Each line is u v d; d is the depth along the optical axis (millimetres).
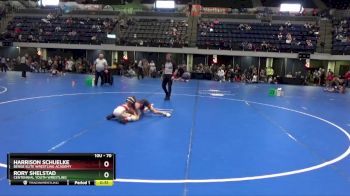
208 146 6531
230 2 36156
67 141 6492
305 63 26703
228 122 8969
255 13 31406
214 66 26031
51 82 18141
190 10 31703
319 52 26359
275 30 28688
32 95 12734
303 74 26859
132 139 6816
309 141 7270
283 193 4453
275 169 5363
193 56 28031
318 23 29375
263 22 29984
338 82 20234
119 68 25922
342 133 8250
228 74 24969
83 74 25172
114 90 15188
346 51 25094
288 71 27141
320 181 4922
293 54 26141
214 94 15352
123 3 36125
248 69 26359
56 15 31984
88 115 9148
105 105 10859
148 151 6047
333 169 5461
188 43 27719
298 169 5402
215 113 10273
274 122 9242
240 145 6711
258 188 4586
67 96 12758
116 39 28375
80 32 29406
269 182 4809
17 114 8992
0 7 32875
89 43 28141
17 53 29609
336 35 27688
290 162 5746
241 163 5594
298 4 30750
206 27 29281
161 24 30125
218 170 5215
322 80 24578
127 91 14953
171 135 7277
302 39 27625
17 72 25172
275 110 11398
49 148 5988
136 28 29828
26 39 28734
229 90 17703
